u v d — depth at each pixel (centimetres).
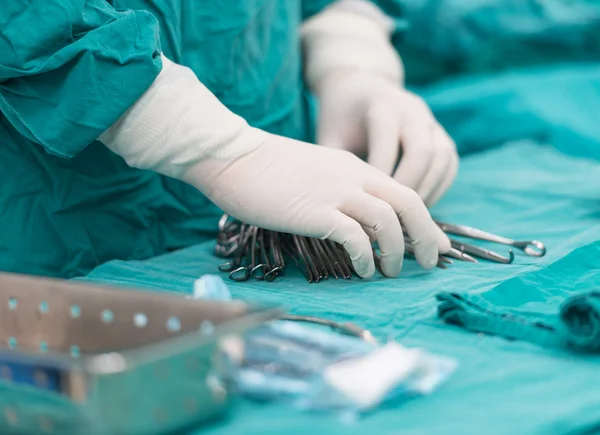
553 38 278
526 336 91
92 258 138
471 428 69
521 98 246
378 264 125
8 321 89
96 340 84
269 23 156
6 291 88
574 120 241
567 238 141
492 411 73
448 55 276
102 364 61
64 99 112
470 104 248
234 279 121
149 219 146
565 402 75
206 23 144
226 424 71
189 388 68
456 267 125
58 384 63
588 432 72
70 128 113
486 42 276
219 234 140
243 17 146
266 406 74
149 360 63
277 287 117
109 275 124
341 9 191
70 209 136
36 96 114
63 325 86
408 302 106
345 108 159
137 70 111
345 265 122
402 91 161
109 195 139
